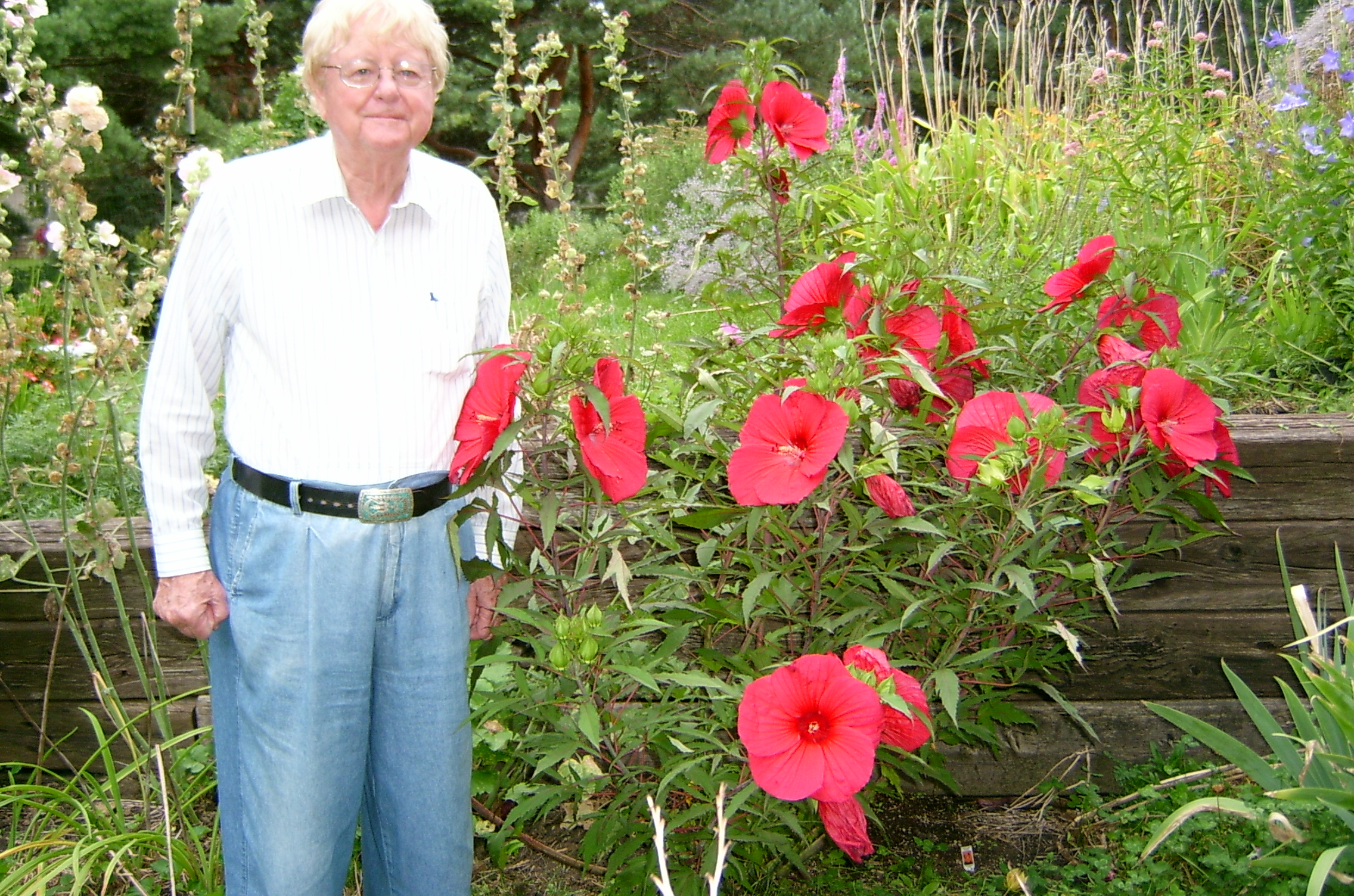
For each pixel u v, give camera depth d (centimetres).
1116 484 229
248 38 309
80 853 237
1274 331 340
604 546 226
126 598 285
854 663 184
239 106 1346
